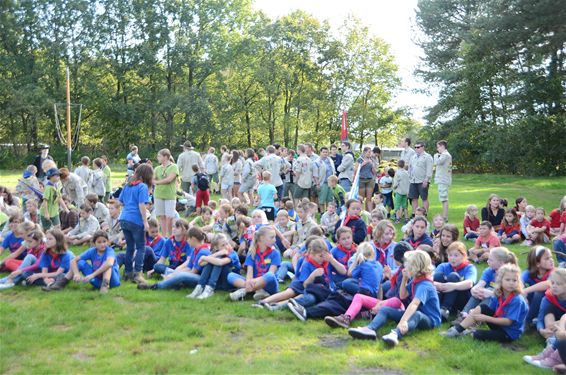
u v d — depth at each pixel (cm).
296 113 5294
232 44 4959
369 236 1032
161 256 910
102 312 682
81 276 830
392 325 646
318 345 578
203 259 785
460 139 3959
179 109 4684
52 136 4622
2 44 4484
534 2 2941
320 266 719
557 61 3597
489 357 546
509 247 1118
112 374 490
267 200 1310
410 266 634
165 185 1124
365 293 690
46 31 4506
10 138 4716
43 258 832
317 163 1511
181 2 4778
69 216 1207
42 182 1587
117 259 927
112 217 1155
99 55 4681
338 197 1379
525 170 3719
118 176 3366
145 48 4594
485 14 3391
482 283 662
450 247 725
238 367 509
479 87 3747
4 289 800
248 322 657
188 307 713
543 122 3481
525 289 639
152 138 4922
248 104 5256
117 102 4688
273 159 1609
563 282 580
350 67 5194
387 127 5303
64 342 576
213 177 2053
